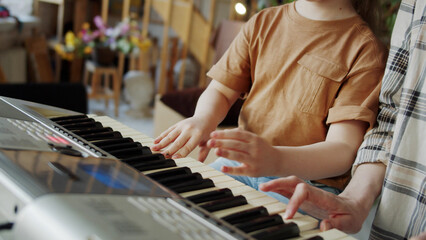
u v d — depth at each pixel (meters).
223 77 1.24
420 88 0.90
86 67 3.55
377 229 0.93
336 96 1.09
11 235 0.51
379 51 1.08
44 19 3.79
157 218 0.51
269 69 1.17
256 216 0.63
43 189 0.51
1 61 3.04
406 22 0.97
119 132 0.90
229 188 0.73
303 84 1.11
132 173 0.66
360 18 1.14
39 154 0.63
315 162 0.90
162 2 3.79
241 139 0.78
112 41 3.39
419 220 0.87
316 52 1.11
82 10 3.79
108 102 3.77
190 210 0.58
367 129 1.03
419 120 0.90
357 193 0.86
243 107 1.22
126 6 3.67
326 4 1.13
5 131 0.71
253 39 1.22
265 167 0.80
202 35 3.98
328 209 0.74
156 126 2.38
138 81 3.52
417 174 0.89
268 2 2.71
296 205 0.67
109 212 0.49
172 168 0.76
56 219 0.46
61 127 0.83
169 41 4.14
